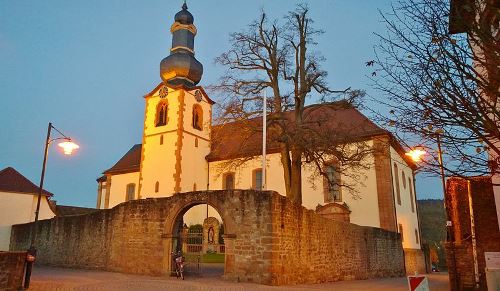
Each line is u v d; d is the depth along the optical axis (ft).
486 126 20.79
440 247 194.49
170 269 64.23
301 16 93.56
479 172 22.17
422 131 22.58
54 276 63.82
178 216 65.87
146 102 149.07
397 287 64.18
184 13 160.45
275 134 88.74
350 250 78.84
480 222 56.18
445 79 21.21
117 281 57.00
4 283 44.93
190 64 153.07
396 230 104.58
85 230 80.02
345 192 109.81
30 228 97.35
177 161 133.39
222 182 135.54
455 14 21.77
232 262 58.54
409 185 129.80
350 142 87.71
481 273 54.34
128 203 71.87
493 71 20.27
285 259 58.70
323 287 58.75
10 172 125.59
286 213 60.70
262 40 91.81
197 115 146.92
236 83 90.63
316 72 89.76
